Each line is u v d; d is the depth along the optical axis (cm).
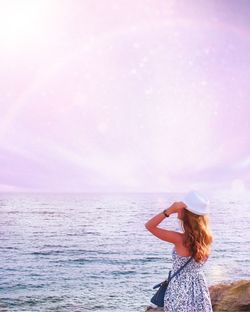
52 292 1516
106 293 1490
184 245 383
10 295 1461
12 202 8281
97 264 2305
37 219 4888
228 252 2750
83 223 4581
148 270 2122
